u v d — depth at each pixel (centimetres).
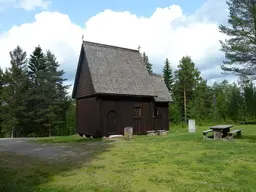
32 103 5091
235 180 732
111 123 2308
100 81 2294
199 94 5794
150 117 2583
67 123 5600
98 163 1039
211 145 1471
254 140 1736
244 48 1998
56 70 5997
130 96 2428
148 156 1157
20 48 5038
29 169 957
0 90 5059
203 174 808
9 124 4650
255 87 4534
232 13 2120
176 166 930
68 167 977
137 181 748
